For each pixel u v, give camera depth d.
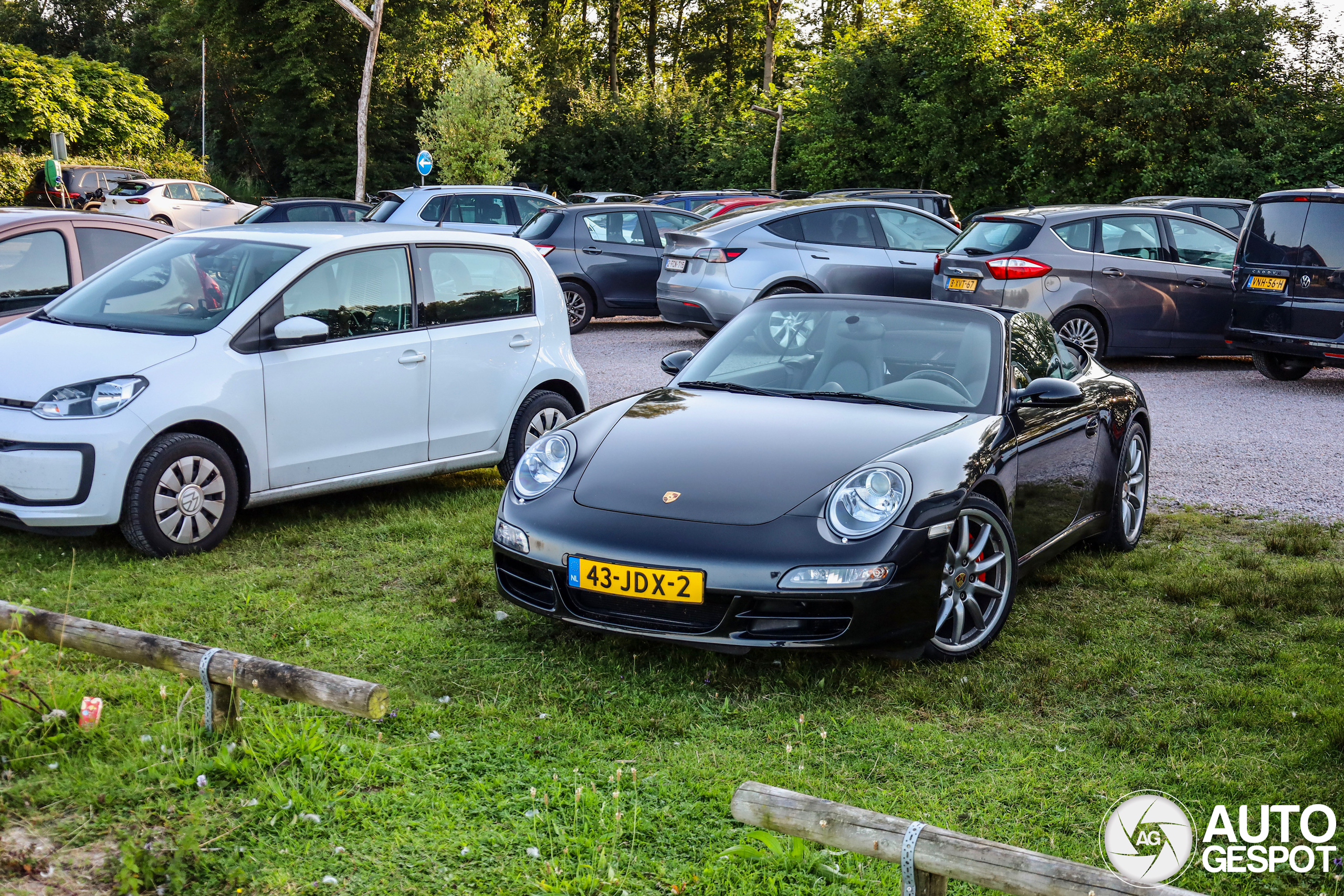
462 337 6.32
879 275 11.98
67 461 4.87
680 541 3.77
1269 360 11.16
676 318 12.17
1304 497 6.79
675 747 3.36
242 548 5.42
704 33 57.06
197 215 28.77
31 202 29.56
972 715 3.67
